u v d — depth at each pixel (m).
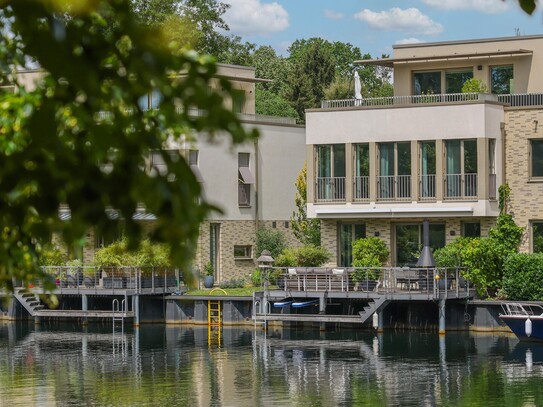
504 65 50.69
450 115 46.41
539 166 46.19
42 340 43.78
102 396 29.59
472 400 28.25
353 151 48.47
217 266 55.47
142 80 3.71
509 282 43.09
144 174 3.75
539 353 37.28
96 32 3.72
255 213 57.47
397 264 48.03
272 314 44.94
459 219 46.72
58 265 50.31
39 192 3.81
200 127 3.70
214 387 31.02
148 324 49.91
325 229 49.69
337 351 38.62
